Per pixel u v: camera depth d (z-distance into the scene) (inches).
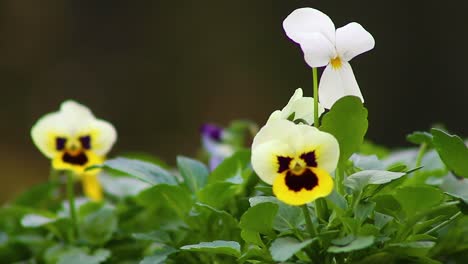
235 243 23.5
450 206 24.4
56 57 102.7
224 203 25.9
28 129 99.7
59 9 103.1
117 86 104.0
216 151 36.5
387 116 103.5
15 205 30.4
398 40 103.9
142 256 28.3
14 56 101.3
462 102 103.0
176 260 25.6
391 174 23.3
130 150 102.4
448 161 24.4
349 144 23.6
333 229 23.2
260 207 23.0
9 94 100.5
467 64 102.8
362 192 23.5
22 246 28.8
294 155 22.9
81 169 27.7
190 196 25.6
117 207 29.2
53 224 28.2
